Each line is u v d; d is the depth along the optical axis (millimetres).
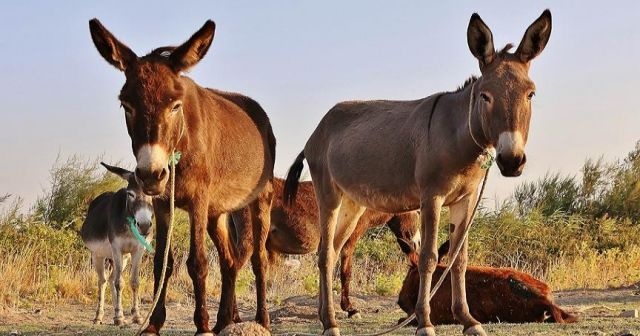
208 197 9523
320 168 11336
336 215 11078
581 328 10352
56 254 20859
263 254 11625
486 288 11703
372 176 10141
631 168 30969
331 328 10297
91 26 8500
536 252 26438
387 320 13500
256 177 11156
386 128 10133
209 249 22047
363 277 22125
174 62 8625
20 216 22172
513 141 8156
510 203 28594
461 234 9469
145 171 8055
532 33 8648
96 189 23906
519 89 8328
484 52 8680
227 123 10461
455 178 9125
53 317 15914
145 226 14977
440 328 10711
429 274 9102
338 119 11266
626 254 25594
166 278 9430
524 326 10602
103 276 15797
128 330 12242
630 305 14961
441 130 9156
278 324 13453
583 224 28453
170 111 8305
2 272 18203
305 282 19953
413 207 9992
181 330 12078
